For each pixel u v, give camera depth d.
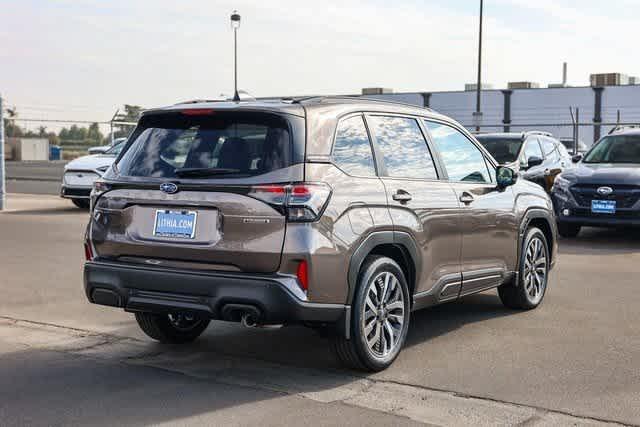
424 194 5.97
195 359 5.85
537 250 7.69
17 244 11.84
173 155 5.30
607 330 6.76
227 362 5.76
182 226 5.14
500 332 6.70
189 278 5.05
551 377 5.39
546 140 16.39
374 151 5.64
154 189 5.23
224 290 4.96
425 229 5.92
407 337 6.54
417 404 4.84
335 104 5.48
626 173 12.38
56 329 6.74
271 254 4.89
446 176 6.39
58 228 13.97
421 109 6.39
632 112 49.97
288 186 4.90
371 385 5.21
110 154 17.67
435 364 5.71
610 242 12.72
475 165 6.87
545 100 51.59
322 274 4.97
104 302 5.48
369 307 5.39
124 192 5.37
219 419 4.55
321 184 5.02
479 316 7.34
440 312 7.53
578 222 12.55
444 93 53.03
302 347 6.20
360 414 4.65
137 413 4.65
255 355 5.96
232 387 5.16
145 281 5.22
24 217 15.91
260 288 4.88
